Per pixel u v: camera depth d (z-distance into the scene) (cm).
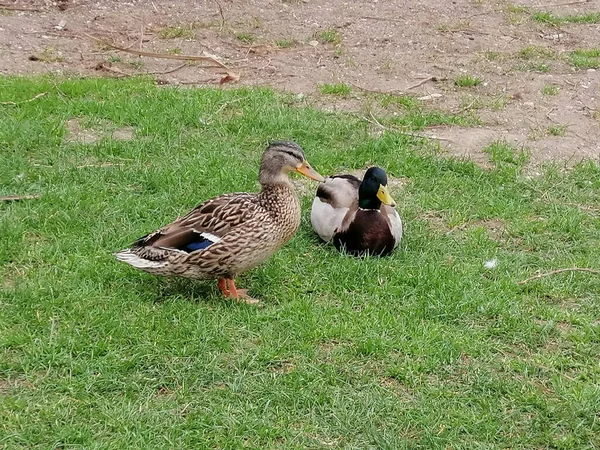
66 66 381
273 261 260
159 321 232
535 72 397
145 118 332
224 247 236
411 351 229
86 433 204
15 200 279
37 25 414
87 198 281
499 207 295
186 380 218
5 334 227
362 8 465
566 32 446
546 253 275
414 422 211
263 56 401
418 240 276
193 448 203
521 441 209
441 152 328
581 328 242
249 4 457
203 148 318
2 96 339
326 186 273
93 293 241
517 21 455
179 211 281
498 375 225
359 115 350
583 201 303
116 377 218
